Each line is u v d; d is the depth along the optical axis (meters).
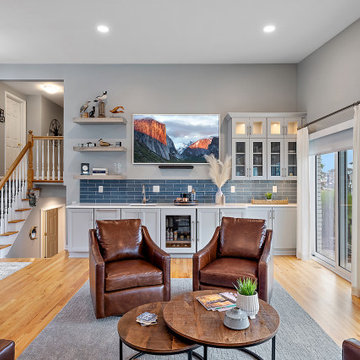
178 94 5.49
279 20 3.90
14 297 3.27
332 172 4.40
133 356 2.13
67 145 5.49
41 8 3.60
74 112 5.49
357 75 3.81
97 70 5.48
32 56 5.09
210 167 5.45
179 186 5.47
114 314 2.74
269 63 5.49
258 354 2.21
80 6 3.56
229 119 5.31
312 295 3.35
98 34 4.29
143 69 5.49
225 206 4.80
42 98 7.67
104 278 2.73
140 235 3.37
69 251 4.85
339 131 3.97
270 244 3.19
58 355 2.18
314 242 4.92
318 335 2.48
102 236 3.22
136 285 2.82
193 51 4.90
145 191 5.46
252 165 5.15
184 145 5.47
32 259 4.81
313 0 3.45
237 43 4.60
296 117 5.16
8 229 5.28
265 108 5.50
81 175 5.18
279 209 5.00
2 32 4.21
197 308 2.11
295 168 5.18
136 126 5.46
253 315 1.94
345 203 3.99
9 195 5.41
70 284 3.67
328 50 4.47
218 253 3.44
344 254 3.99
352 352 1.42
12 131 7.14
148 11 3.67
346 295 3.35
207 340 1.68
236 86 5.50
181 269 4.29
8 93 6.80
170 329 1.86
